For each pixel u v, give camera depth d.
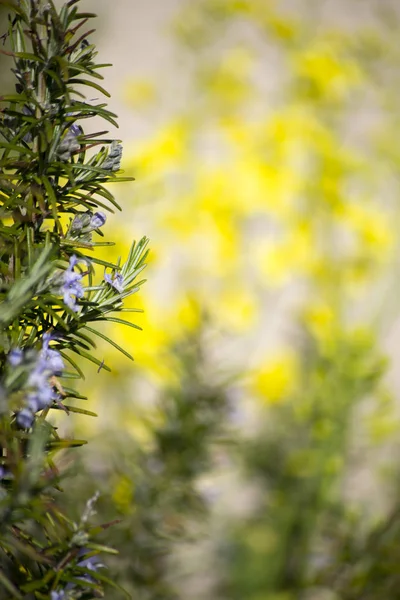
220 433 1.11
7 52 0.66
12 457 0.63
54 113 0.67
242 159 1.69
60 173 0.67
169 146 1.57
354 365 1.51
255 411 1.64
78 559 0.67
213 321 1.27
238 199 1.63
